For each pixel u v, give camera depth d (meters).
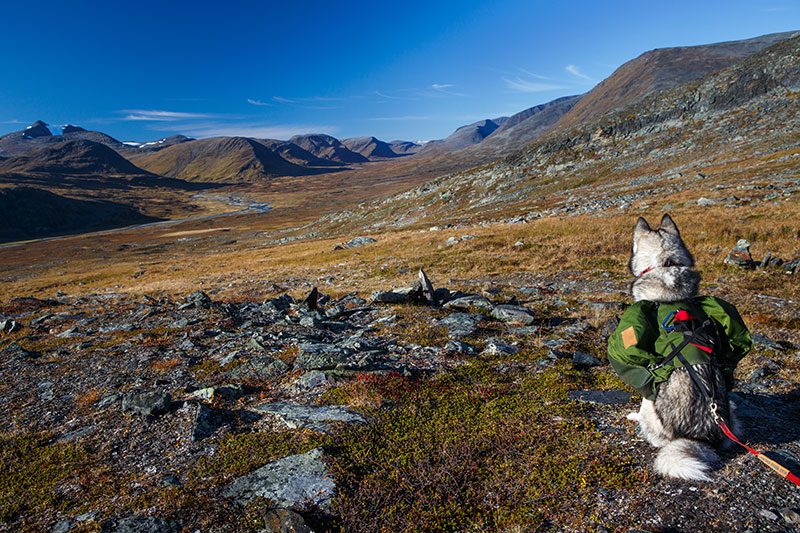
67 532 3.38
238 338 10.08
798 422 4.29
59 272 64.44
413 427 4.61
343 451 4.18
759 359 6.21
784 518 2.91
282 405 5.50
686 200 30.34
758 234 17.48
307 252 41.88
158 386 7.05
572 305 11.41
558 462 3.79
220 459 4.27
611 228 23.17
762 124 65.31
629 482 3.44
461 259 22.61
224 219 164.38
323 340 9.20
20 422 5.97
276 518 3.16
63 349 10.36
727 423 3.33
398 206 102.44
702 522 2.95
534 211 48.25
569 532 3.00
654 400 3.49
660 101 93.25
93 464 4.51
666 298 3.51
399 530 3.11
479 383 5.87
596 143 89.62
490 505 3.35
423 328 9.29
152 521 3.35
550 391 5.40
